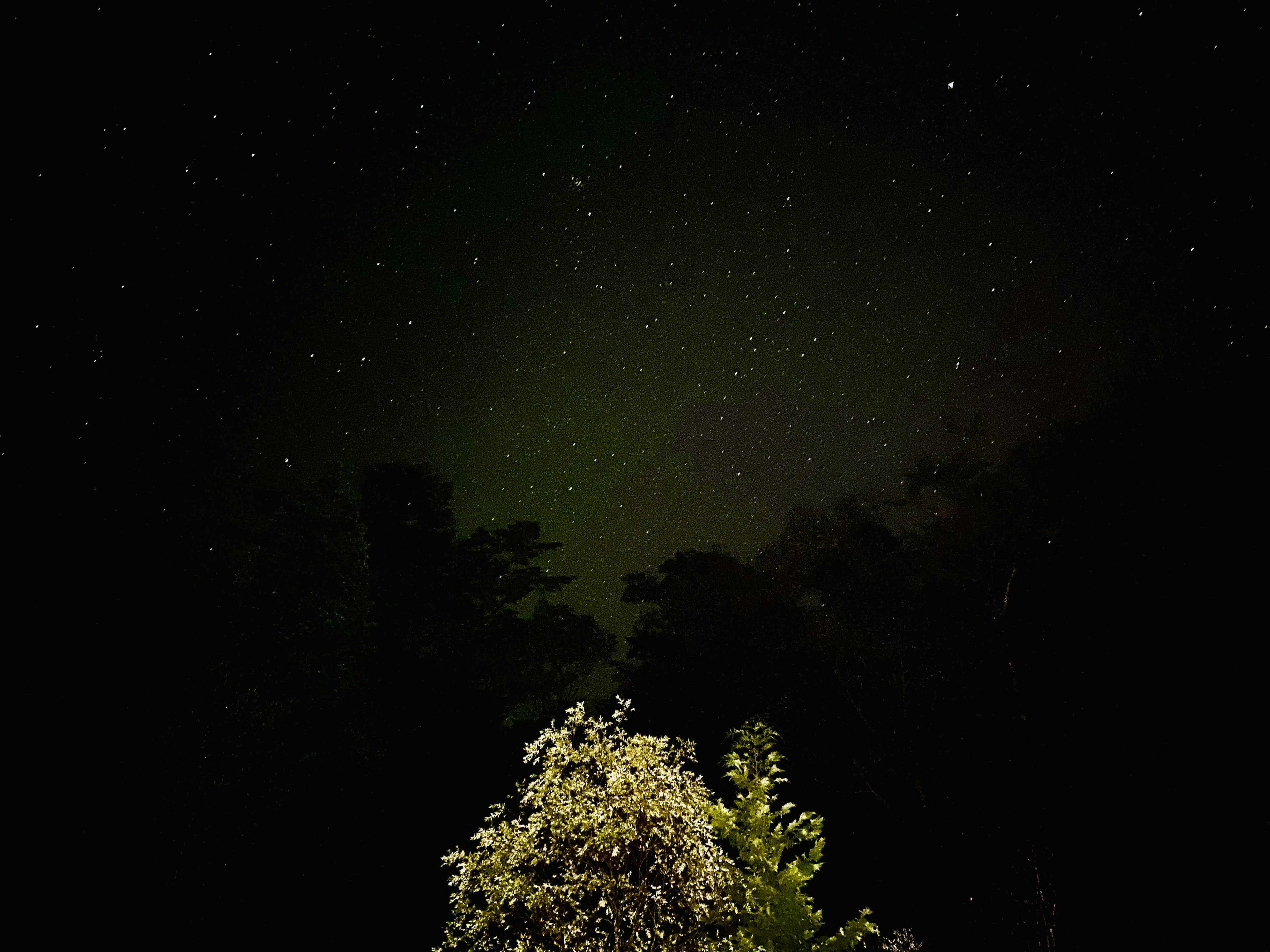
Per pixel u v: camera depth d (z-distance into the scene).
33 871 7.52
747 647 15.22
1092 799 9.80
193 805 9.22
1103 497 12.27
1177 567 10.79
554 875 4.86
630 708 5.38
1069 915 8.98
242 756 10.07
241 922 9.31
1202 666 9.79
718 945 5.15
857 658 13.69
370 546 17.52
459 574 20.19
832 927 10.59
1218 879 8.45
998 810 10.48
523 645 21.45
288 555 12.55
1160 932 8.39
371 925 10.62
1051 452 13.71
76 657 8.41
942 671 12.54
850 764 12.63
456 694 16.50
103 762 8.33
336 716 12.18
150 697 9.05
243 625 10.74
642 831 4.79
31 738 7.86
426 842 12.87
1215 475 11.19
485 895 5.09
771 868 6.55
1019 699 11.09
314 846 11.05
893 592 14.12
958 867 10.35
